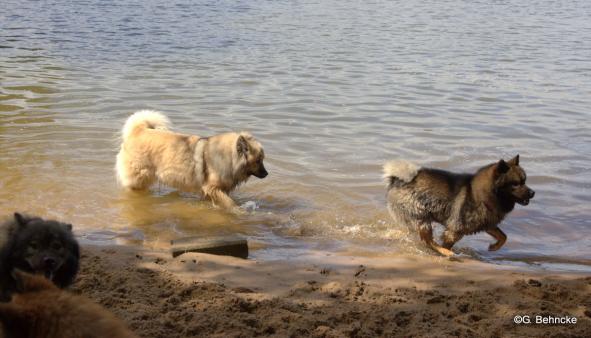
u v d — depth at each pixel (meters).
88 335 2.45
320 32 14.08
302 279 4.47
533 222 5.54
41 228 3.88
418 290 4.35
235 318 3.94
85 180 5.96
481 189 5.07
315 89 9.05
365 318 4.01
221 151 5.79
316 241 5.16
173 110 7.90
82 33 13.05
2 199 5.50
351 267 4.68
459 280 4.52
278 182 6.12
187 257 4.65
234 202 5.71
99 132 7.03
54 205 5.50
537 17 17.69
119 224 5.32
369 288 4.35
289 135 7.22
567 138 7.32
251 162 5.83
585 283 4.47
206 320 3.90
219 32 13.73
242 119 7.67
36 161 6.23
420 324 3.97
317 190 5.98
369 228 5.39
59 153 6.45
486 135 7.38
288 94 8.73
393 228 5.41
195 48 11.90
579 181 6.23
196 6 17.67
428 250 5.15
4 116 7.39
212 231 5.27
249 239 5.16
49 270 3.82
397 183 5.28
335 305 4.15
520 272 4.67
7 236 3.89
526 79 10.01
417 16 17.25
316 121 7.70
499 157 6.75
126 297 4.11
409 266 4.72
